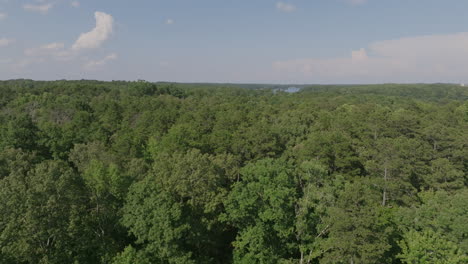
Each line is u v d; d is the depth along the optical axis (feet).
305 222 105.60
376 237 88.12
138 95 421.18
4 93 312.09
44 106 262.47
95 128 200.44
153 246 93.76
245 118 236.84
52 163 102.32
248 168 117.29
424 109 302.86
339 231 89.45
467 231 89.92
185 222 101.45
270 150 174.81
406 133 190.60
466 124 200.75
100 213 108.88
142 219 95.04
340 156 153.38
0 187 92.12
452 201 100.27
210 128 229.45
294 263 108.68
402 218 107.96
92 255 103.81
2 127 177.17
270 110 309.63
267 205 107.86
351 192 92.68
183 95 527.40
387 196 135.74
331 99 483.92
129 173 124.06
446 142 163.22
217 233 127.24
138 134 192.75
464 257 83.61
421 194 130.72
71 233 91.15
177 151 151.43
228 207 111.65
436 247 86.89
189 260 95.30
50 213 90.07
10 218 87.30
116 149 168.86
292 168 124.36
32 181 92.94
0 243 85.51
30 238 86.38
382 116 199.93
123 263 88.99
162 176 119.14
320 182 119.85
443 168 140.15
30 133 175.11
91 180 109.81
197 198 115.75
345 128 198.59
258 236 105.40
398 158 137.39
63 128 190.80
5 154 122.42
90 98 374.43
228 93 631.97
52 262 88.94
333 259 89.97
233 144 172.65
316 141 156.87
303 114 257.14
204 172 117.91
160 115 229.04
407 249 96.63
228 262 122.52
